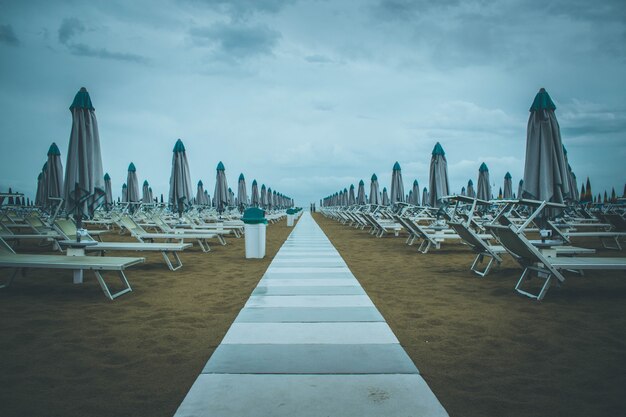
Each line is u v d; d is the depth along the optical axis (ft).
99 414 7.33
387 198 100.63
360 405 7.69
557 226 37.47
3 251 18.66
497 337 11.70
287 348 10.69
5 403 7.70
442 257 29.71
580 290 18.02
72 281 19.95
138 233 33.65
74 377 8.90
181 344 11.07
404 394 8.14
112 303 15.64
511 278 21.13
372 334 11.84
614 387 8.50
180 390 8.30
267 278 20.68
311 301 15.76
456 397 8.03
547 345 11.04
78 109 22.67
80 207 22.70
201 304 15.53
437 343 11.20
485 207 61.11
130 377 8.93
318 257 29.17
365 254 31.45
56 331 12.09
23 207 66.03
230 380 8.75
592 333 12.04
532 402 7.84
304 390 8.29
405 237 48.24
